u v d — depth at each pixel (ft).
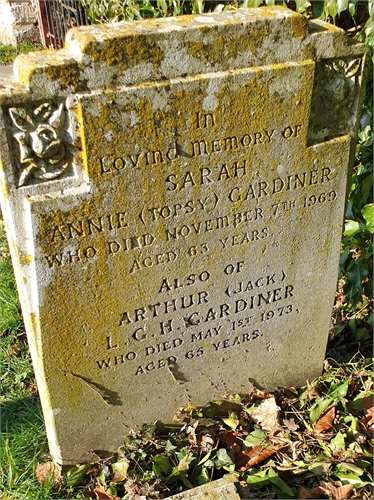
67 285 3.10
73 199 2.89
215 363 3.85
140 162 2.95
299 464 3.59
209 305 3.60
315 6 4.28
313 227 3.65
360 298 4.78
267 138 3.20
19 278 3.10
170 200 3.13
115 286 3.23
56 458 3.67
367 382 4.15
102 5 6.36
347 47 3.19
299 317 3.97
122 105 2.78
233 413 3.96
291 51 3.06
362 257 4.58
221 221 3.34
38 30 13.10
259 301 3.76
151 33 2.73
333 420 3.86
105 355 3.43
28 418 3.99
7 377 4.37
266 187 3.35
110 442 3.77
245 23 2.89
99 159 2.85
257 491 3.49
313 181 3.48
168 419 3.91
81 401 3.51
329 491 3.41
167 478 3.52
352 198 4.46
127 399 3.67
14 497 3.43
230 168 3.19
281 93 3.10
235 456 3.69
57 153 2.78
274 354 4.04
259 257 3.58
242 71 2.97
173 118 2.91
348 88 3.34
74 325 3.24
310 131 3.35
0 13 13.00
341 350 4.58
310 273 3.83
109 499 3.41
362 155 4.34
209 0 4.88
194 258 3.38
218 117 3.01
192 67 2.88
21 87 2.63
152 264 3.27
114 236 3.09
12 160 2.72
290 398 4.14
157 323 3.49
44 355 3.25
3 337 4.73
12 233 2.92
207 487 2.92
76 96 2.69
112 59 2.70
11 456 3.61
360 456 3.63
